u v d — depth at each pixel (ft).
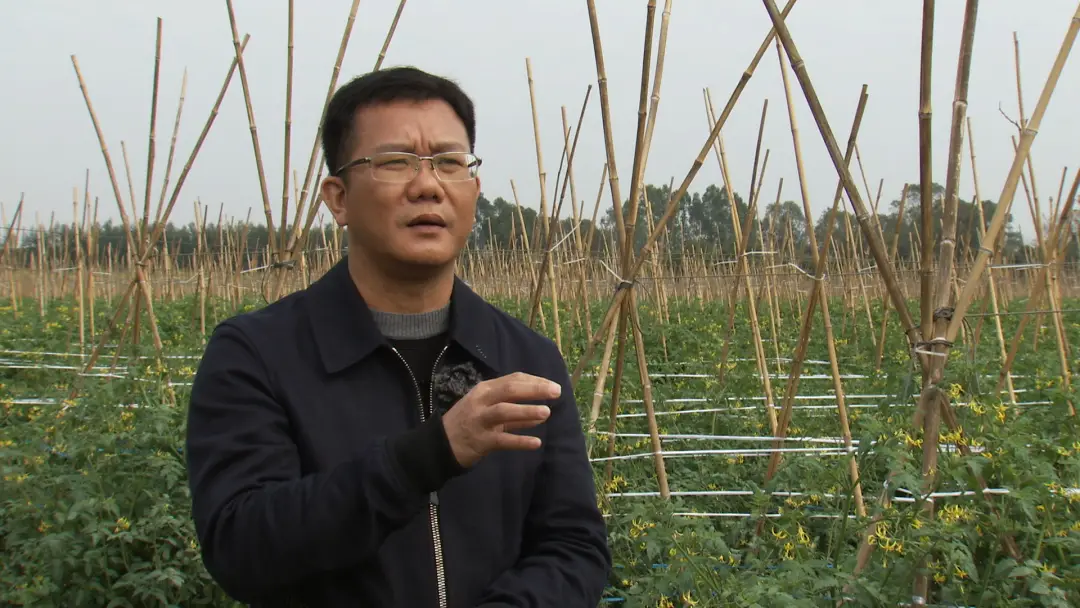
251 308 37.93
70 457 14.20
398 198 5.69
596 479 13.15
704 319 38.65
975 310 35.63
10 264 45.37
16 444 14.76
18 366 24.86
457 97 5.97
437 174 5.74
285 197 17.93
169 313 38.37
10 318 40.47
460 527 5.73
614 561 12.25
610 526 12.62
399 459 4.75
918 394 10.68
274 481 5.27
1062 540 10.29
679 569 9.72
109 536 11.96
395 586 5.49
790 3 11.80
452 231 5.86
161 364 18.54
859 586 9.26
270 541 4.83
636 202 13.80
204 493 5.28
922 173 9.38
